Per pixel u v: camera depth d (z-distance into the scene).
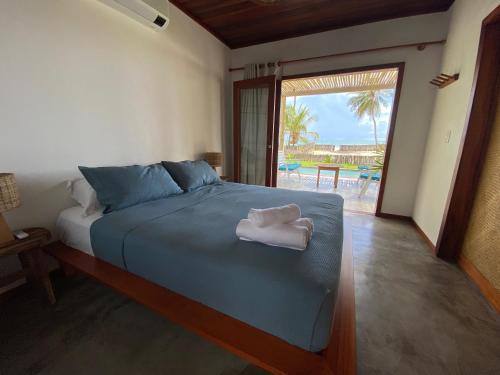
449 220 1.98
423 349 1.15
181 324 0.99
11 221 1.46
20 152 1.47
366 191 4.93
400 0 2.38
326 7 2.53
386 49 2.73
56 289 1.56
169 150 2.69
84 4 1.71
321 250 1.06
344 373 0.76
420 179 2.82
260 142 3.68
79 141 1.79
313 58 3.09
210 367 1.05
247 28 3.05
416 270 1.86
